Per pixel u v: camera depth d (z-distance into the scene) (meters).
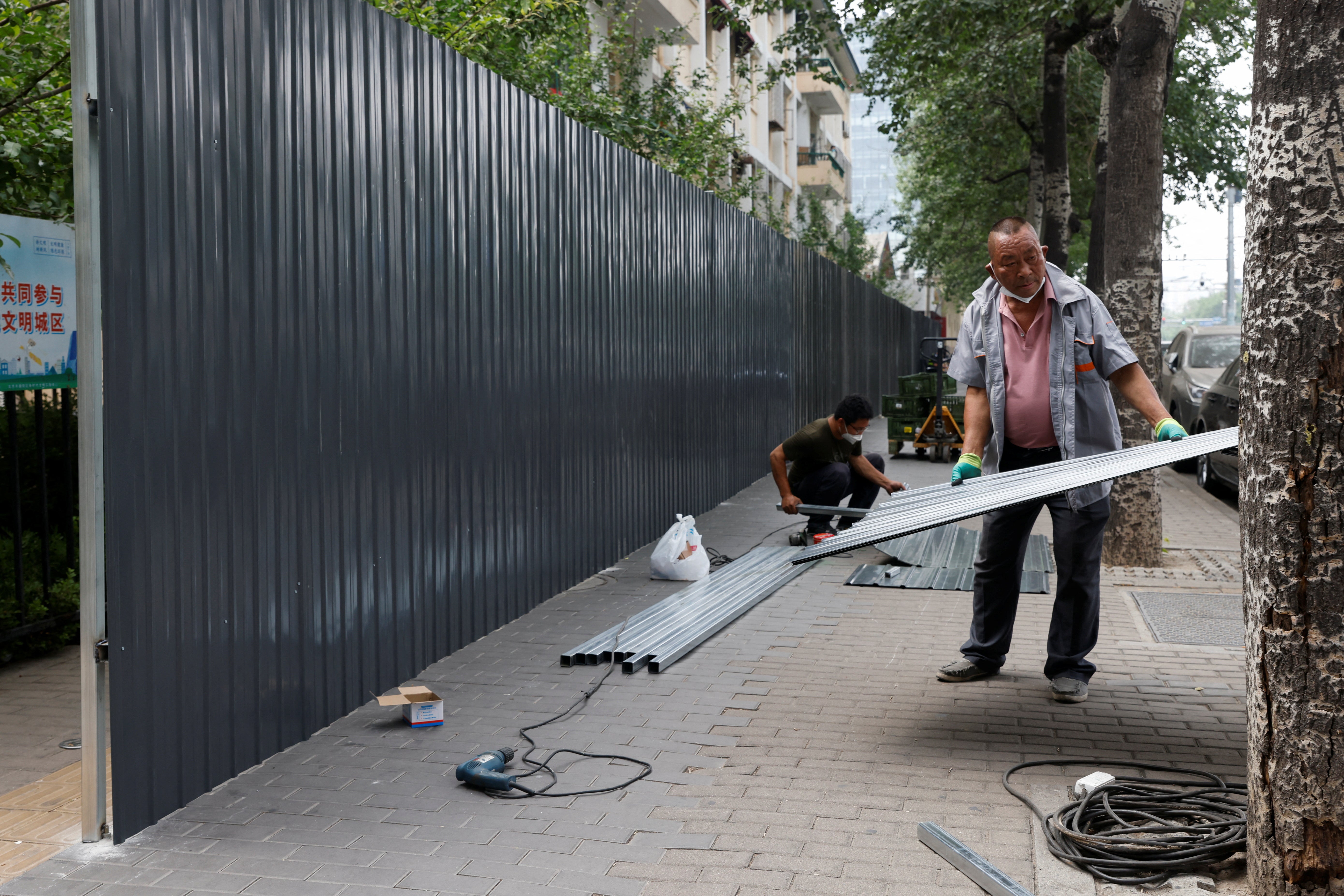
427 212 5.49
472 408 6.02
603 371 8.13
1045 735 4.53
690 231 10.48
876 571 8.13
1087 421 4.87
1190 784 3.83
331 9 4.67
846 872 3.27
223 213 3.96
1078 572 4.95
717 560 8.63
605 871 3.28
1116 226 8.56
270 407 4.25
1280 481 2.84
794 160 39.38
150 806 3.64
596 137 7.95
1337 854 2.80
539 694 5.14
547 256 7.05
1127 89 8.46
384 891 3.16
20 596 5.71
